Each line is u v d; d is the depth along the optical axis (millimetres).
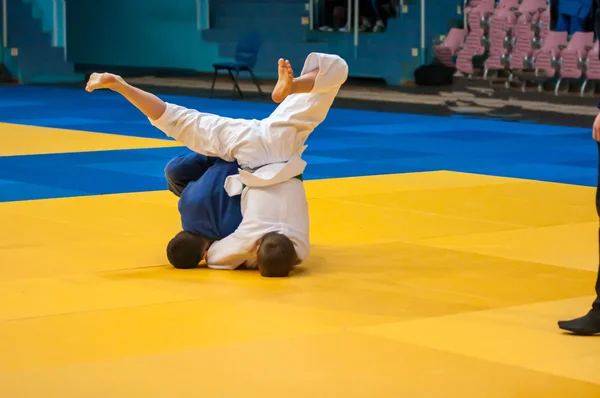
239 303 6340
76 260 7535
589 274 7262
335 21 27734
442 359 5254
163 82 28609
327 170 13008
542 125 19375
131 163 13438
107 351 5344
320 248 8094
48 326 5801
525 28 22922
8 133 17031
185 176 7746
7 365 5105
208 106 22844
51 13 30812
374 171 12922
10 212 9547
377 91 24844
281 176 7184
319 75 7188
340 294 6598
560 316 6117
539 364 5188
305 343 5512
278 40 28391
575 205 10281
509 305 6363
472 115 21000
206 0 30125
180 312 6121
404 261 7633
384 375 4996
